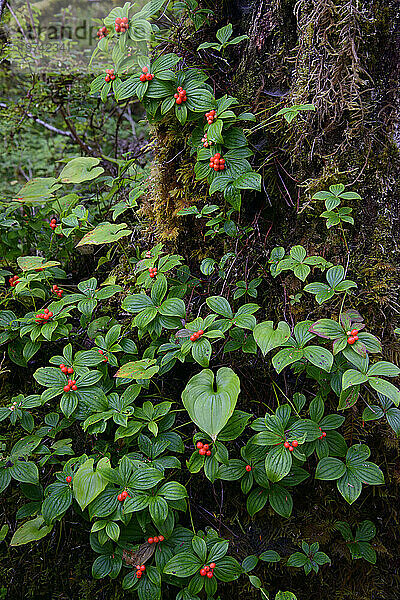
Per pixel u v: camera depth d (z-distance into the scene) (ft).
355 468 5.35
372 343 5.07
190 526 6.27
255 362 6.61
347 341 5.06
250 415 5.43
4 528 6.53
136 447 6.32
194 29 7.43
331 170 6.17
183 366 7.11
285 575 6.36
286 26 6.51
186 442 6.46
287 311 6.62
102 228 7.03
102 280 8.75
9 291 7.98
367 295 6.28
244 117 6.29
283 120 6.52
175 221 7.64
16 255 8.90
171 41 7.11
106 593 6.37
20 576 6.62
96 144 12.98
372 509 6.46
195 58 7.34
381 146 6.07
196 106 6.23
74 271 9.01
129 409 5.78
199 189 7.46
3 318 7.09
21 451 6.07
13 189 13.98
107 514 5.22
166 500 5.41
